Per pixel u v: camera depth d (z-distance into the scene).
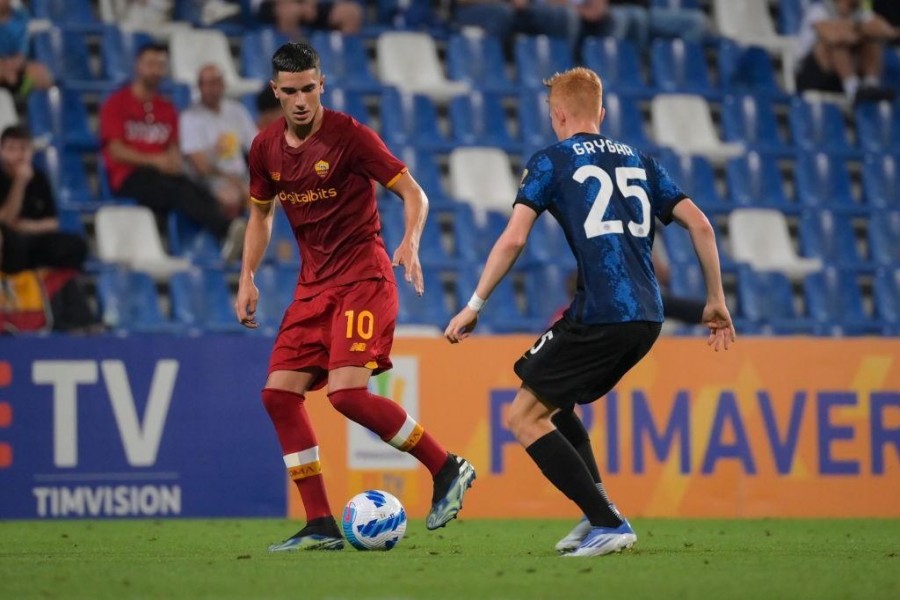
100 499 31.22
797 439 33.06
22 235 38.78
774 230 49.12
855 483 33.22
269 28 50.81
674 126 52.06
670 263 45.62
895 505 33.28
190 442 31.66
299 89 19.66
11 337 31.05
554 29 53.28
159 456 31.52
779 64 57.25
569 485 18.77
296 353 20.69
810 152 52.12
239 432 31.84
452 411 31.98
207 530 27.61
